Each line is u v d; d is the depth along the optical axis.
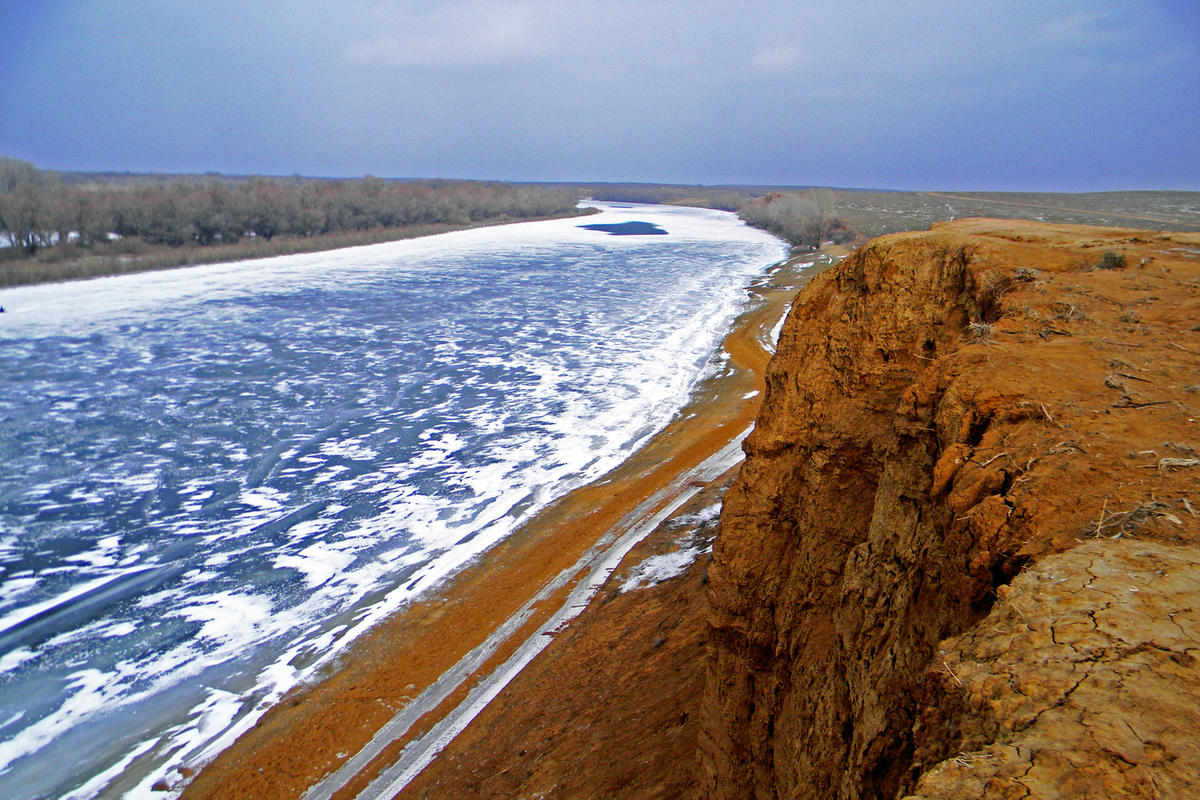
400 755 15.20
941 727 2.99
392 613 21.20
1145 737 2.40
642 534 23.39
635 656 15.33
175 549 25.48
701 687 11.88
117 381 43.91
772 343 49.00
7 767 16.36
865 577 6.05
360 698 17.48
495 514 27.16
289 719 17.06
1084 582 3.25
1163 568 3.24
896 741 4.42
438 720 16.17
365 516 27.50
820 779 5.89
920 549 5.15
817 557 7.92
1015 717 2.65
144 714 17.84
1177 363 5.50
